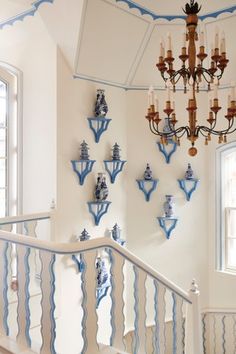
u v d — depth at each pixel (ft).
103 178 13.80
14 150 13.56
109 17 11.92
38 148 13.11
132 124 15.30
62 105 12.69
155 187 15.62
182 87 15.67
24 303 7.56
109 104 14.44
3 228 10.68
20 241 7.47
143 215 15.53
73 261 12.72
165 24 13.08
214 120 8.65
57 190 12.55
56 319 12.00
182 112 15.84
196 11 8.29
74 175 13.14
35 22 12.18
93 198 13.79
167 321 15.42
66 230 12.81
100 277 13.21
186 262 16.08
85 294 6.87
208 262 16.37
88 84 13.62
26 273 7.52
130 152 15.31
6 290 8.16
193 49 8.35
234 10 12.47
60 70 12.63
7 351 7.47
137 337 7.95
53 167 12.61
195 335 9.03
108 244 7.23
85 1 10.91
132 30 12.85
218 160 16.03
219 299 16.12
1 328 8.18
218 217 16.12
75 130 13.16
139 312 7.97
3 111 13.50
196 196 16.21
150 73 14.89
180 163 15.94
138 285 7.94
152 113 8.72
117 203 14.80
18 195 13.50
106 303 13.85
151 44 13.74
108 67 13.73
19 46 13.41
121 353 7.04
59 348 12.10
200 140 16.22
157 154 15.69
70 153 12.98
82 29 11.75
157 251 15.70
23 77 13.53
